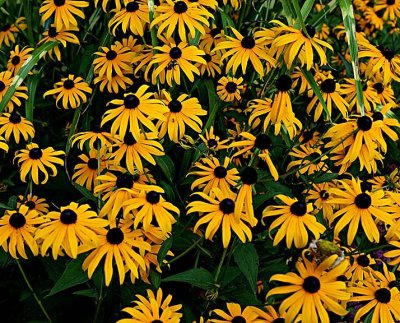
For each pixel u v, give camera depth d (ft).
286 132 3.16
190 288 3.02
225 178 2.83
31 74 3.63
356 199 2.57
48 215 2.53
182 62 3.20
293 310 2.29
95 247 2.49
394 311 2.48
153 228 2.66
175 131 2.97
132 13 3.43
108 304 2.97
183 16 3.27
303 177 3.01
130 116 2.72
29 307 3.11
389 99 3.69
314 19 3.64
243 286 2.81
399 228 2.57
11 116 3.27
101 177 2.71
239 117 3.52
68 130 3.70
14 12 4.57
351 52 3.18
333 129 2.81
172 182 3.04
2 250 2.81
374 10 4.81
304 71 3.08
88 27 3.97
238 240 2.65
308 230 2.56
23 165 3.00
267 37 3.07
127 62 3.54
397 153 3.68
